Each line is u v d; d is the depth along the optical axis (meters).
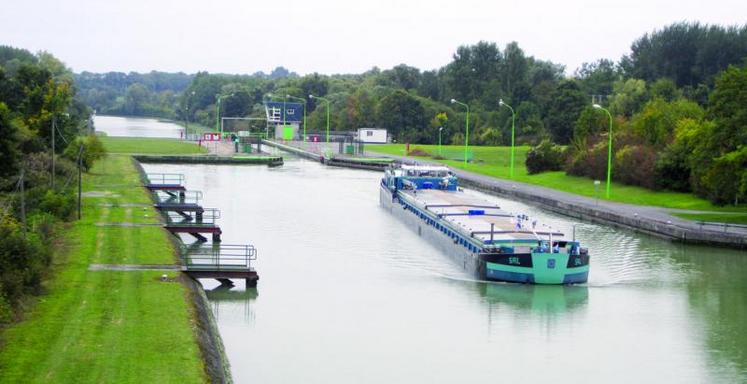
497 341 41.25
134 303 38.97
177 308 38.62
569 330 43.34
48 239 50.53
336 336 41.16
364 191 104.44
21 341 32.38
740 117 67.88
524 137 181.38
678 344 41.38
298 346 39.47
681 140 90.25
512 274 51.97
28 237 43.78
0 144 60.38
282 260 58.31
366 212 85.31
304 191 102.31
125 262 47.72
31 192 62.41
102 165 110.00
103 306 38.09
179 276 45.56
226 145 176.25
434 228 65.88
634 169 97.00
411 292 50.19
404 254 61.84
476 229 58.03
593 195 94.25
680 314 46.62
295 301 47.31
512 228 59.44
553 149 121.44
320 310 45.62
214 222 70.19
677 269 57.88
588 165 108.00
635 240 69.00
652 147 101.81
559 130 167.88
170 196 86.62
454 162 143.38
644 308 47.84
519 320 44.94
